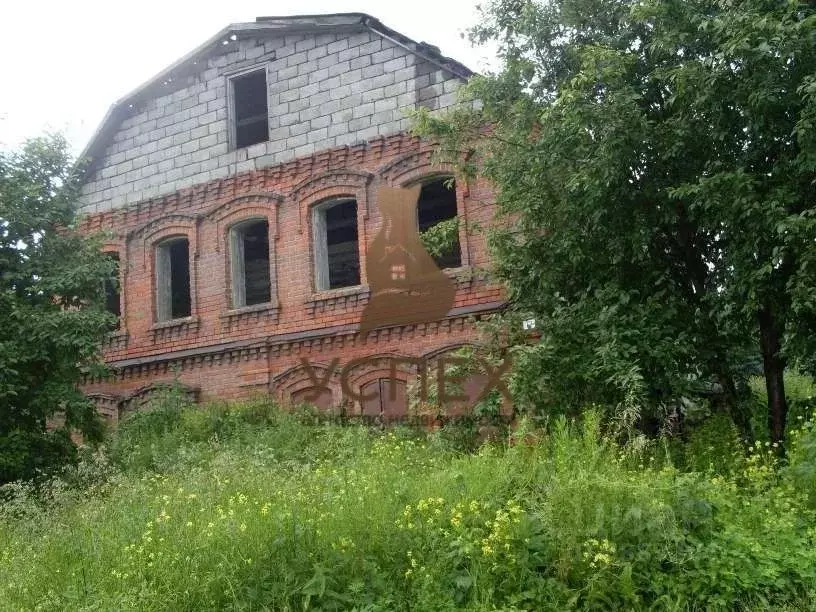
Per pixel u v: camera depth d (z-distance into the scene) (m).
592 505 5.34
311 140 14.05
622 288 8.66
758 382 11.43
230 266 14.41
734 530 5.41
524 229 9.24
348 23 13.77
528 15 9.23
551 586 4.96
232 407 12.49
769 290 7.66
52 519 7.41
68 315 10.77
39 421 11.20
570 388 8.14
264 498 6.48
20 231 11.16
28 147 11.45
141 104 16.11
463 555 5.21
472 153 10.26
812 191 7.44
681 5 7.95
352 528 5.44
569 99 7.86
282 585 5.04
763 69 7.19
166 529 5.87
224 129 15.06
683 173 8.17
